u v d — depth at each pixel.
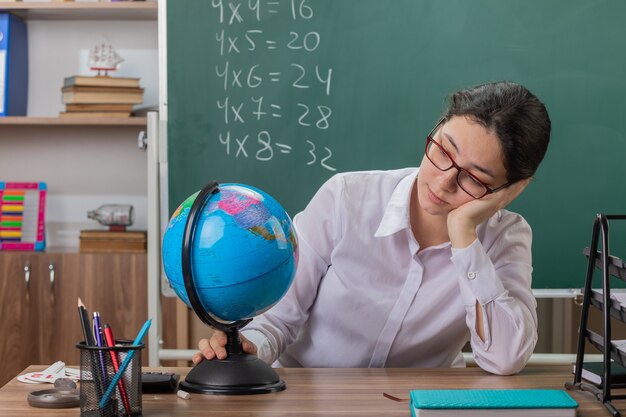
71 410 1.12
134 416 1.07
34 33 3.09
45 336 2.75
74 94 2.86
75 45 3.09
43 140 3.12
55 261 2.75
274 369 1.36
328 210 1.59
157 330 2.46
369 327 1.59
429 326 1.58
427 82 2.45
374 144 2.47
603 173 2.44
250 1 2.47
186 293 1.15
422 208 1.46
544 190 2.44
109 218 2.87
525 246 1.56
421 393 1.13
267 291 1.16
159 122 2.49
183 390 1.24
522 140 1.28
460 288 1.44
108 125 3.11
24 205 3.11
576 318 2.77
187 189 2.49
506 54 2.44
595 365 1.33
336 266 1.58
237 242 1.13
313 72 2.47
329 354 1.61
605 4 2.42
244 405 1.15
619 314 1.21
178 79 2.49
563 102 2.44
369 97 2.46
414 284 1.56
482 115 1.28
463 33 2.44
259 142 2.49
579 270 2.43
